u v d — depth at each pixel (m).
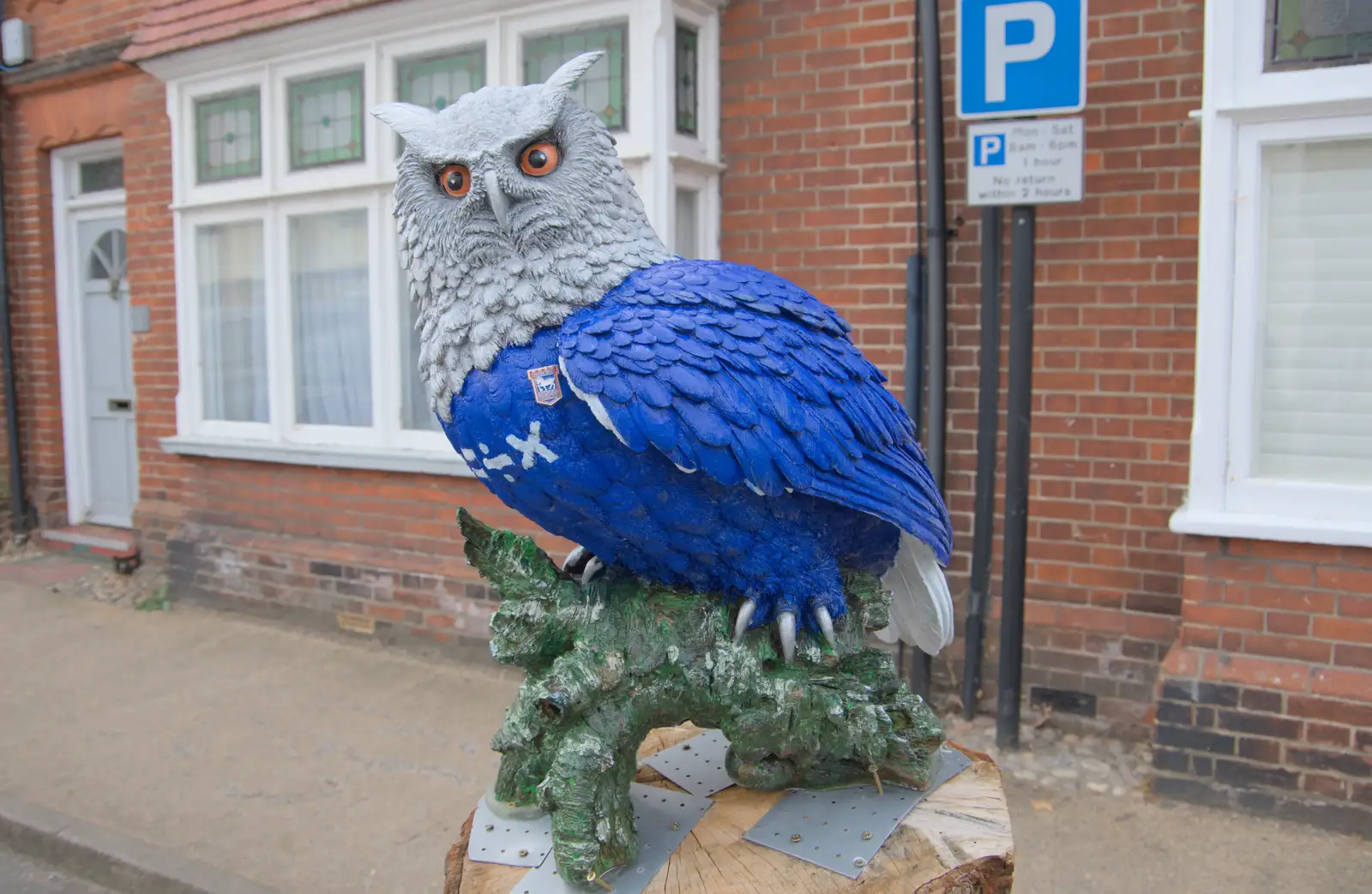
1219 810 3.35
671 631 1.55
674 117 4.21
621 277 1.46
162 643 5.27
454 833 3.38
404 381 5.09
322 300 5.33
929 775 1.73
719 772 1.85
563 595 1.61
